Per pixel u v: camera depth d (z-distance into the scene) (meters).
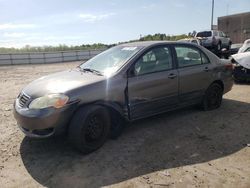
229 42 25.64
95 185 3.69
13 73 16.95
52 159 4.42
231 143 4.89
